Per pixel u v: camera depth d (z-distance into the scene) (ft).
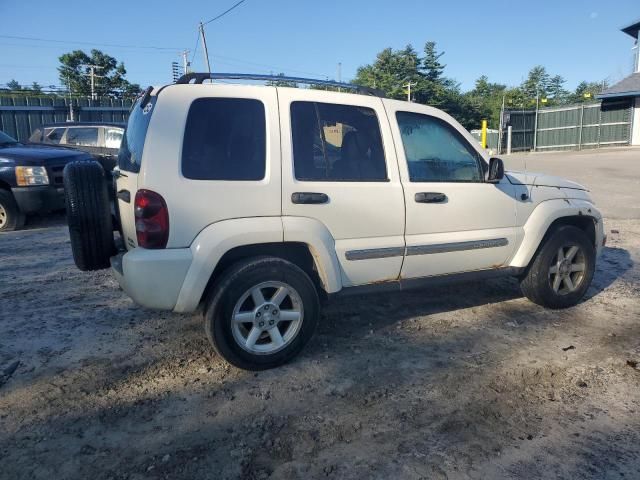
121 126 40.14
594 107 115.55
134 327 15.12
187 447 9.67
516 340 14.44
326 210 12.54
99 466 9.14
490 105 199.11
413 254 13.80
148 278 11.20
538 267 16.24
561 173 60.75
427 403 11.17
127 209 12.12
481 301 17.60
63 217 33.14
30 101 116.26
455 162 14.67
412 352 13.65
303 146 12.51
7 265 21.66
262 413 10.79
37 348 13.69
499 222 15.21
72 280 19.61
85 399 11.26
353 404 11.13
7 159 28.09
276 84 13.41
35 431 10.11
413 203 13.66
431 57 197.88
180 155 11.37
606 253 24.59
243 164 11.86
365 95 13.76
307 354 13.50
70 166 13.10
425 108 14.39
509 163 79.51
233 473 8.99
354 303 17.17
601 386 11.93
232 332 11.94
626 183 50.21
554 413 10.82
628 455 9.46
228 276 11.77
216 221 11.59
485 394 11.55
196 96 11.75
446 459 9.34
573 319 16.11
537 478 8.86
